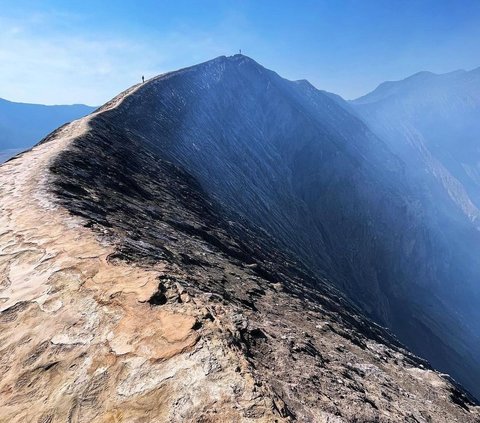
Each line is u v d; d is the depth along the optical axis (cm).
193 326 584
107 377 524
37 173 1342
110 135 2498
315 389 584
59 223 934
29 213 995
